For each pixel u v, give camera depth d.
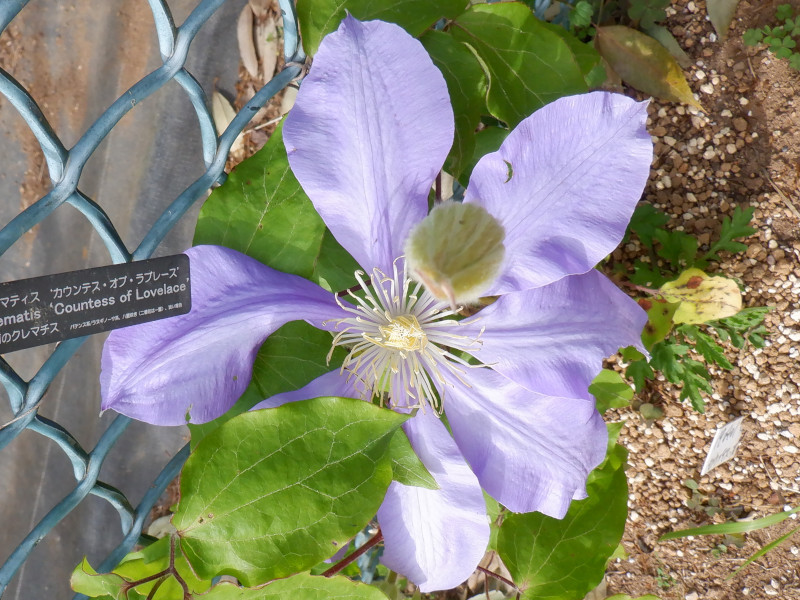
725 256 0.54
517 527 0.32
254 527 0.25
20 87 0.23
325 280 0.32
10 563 0.28
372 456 0.26
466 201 0.27
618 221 0.27
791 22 0.51
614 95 0.26
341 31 0.26
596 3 0.53
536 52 0.31
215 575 0.25
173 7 0.54
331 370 0.29
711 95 0.54
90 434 0.55
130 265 0.25
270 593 0.26
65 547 0.55
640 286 0.49
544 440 0.29
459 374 0.30
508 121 0.31
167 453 0.55
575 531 0.32
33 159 0.56
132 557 0.29
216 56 0.55
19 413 0.26
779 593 0.55
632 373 0.52
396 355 0.29
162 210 0.54
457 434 0.30
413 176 0.28
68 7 0.55
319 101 0.27
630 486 0.58
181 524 0.25
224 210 0.28
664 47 0.52
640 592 0.58
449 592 0.53
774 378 0.55
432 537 0.30
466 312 0.31
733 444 0.54
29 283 0.23
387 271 0.29
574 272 0.27
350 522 0.25
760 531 0.56
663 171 0.55
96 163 0.55
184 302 0.26
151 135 0.55
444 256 0.24
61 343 0.26
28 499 0.55
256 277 0.27
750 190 0.54
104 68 0.55
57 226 0.56
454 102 0.31
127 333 0.26
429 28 0.31
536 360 0.28
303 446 0.25
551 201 0.27
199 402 0.27
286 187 0.28
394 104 0.27
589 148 0.26
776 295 0.54
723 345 0.55
